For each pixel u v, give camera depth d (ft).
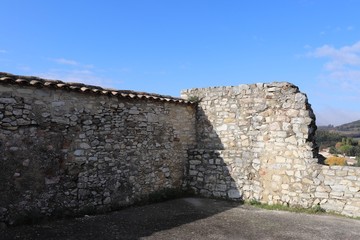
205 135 32.35
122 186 25.38
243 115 30.07
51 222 20.30
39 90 20.52
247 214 24.30
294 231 19.79
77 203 22.27
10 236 17.06
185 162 31.78
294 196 26.53
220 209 25.86
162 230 19.43
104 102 24.38
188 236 18.37
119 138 25.32
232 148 30.37
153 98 27.91
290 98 27.68
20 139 19.45
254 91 29.63
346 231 19.98
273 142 28.07
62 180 21.49
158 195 28.37
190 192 31.48
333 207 24.88
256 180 28.45
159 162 28.84
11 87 19.21
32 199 19.86
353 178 24.35
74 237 17.42
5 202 18.66
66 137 21.85
